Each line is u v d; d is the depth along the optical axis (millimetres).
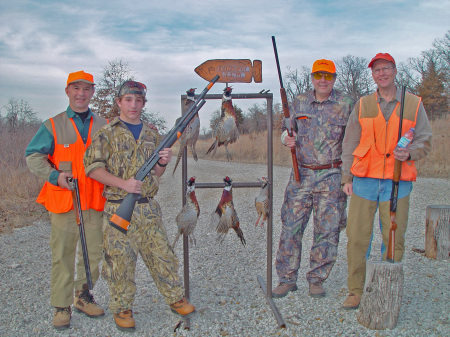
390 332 3221
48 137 3314
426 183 10242
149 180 3246
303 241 5793
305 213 3891
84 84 3350
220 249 5461
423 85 32125
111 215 3148
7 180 9125
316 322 3420
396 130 3396
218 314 3594
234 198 9211
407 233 6035
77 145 3361
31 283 4363
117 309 3240
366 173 3506
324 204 3775
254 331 3303
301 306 3721
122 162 3154
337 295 3943
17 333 3309
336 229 3791
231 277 4473
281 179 11820
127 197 3055
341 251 5270
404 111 3414
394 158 3393
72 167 3332
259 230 6426
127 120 3275
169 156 3223
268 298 3807
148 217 3230
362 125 3535
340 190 3779
